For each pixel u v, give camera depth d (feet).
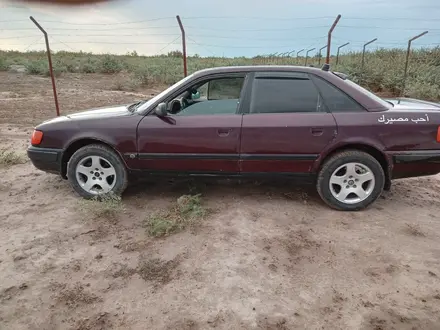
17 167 18.60
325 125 12.56
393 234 11.79
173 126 13.16
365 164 12.78
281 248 10.93
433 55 53.98
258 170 13.26
